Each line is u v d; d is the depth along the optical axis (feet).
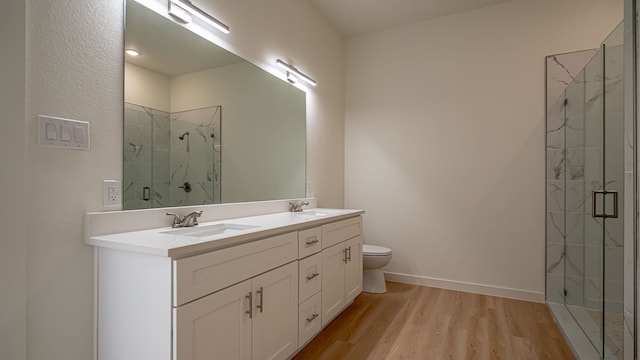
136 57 5.17
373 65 11.93
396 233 11.47
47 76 4.06
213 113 6.61
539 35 9.55
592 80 6.85
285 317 5.78
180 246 3.79
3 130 3.73
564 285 8.91
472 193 10.40
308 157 10.02
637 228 4.53
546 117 9.44
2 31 3.77
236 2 7.21
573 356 6.46
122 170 4.92
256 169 7.81
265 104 8.14
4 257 3.73
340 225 8.01
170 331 3.78
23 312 3.84
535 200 9.59
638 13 4.53
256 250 5.07
